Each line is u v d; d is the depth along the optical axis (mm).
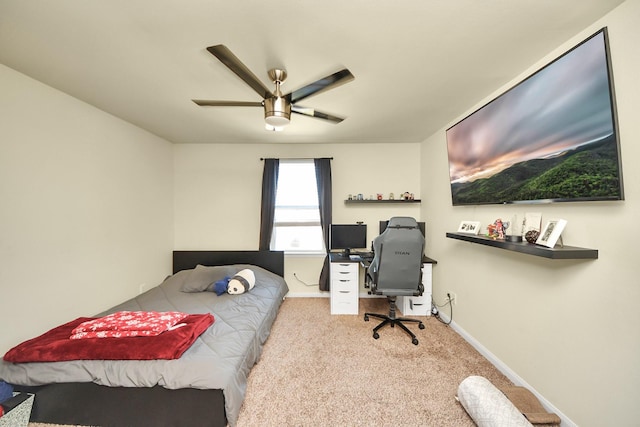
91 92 1992
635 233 1094
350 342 2342
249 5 1126
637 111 1070
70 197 2070
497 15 1190
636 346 1096
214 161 3586
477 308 2229
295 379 1832
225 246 3613
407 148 3588
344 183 3613
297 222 3670
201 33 1312
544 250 1285
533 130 1519
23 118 1740
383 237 2303
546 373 1536
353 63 1593
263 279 3100
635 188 1087
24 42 1387
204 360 1502
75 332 1670
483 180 2029
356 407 1579
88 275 2236
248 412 1538
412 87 1923
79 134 2139
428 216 3275
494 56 1528
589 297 1286
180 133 3088
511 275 1826
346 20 1217
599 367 1237
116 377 1392
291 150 3600
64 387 1394
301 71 1666
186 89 1936
